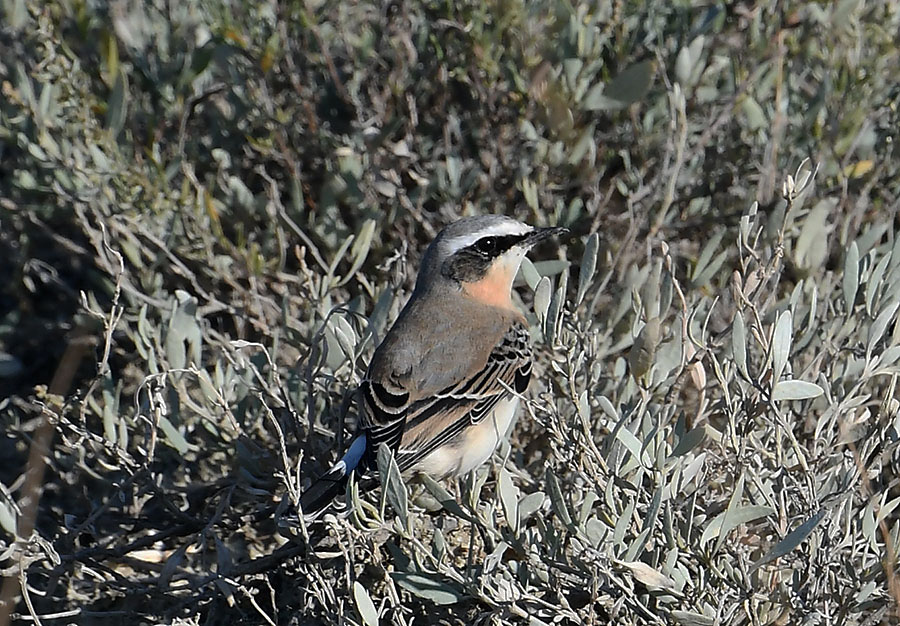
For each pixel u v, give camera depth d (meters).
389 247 9.80
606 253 9.40
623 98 9.77
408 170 10.32
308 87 10.77
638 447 6.57
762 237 8.81
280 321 9.45
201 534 7.75
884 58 10.12
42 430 8.35
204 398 8.41
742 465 6.54
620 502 6.71
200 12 11.28
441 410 7.58
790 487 6.68
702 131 10.20
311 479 7.91
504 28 10.05
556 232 8.46
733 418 6.51
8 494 7.59
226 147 10.77
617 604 6.41
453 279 8.12
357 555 7.01
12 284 10.65
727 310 9.14
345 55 10.96
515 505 6.59
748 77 9.91
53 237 10.07
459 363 7.71
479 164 10.31
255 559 7.52
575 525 6.52
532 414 7.05
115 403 8.23
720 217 9.87
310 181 10.49
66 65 9.77
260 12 10.48
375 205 9.80
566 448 6.84
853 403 6.98
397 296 8.88
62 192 9.80
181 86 10.73
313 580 6.78
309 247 9.78
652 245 9.61
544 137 10.29
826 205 8.69
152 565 8.09
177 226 9.88
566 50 9.84
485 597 6.47
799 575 6.62
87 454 8.77
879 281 7.26
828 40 10.19
